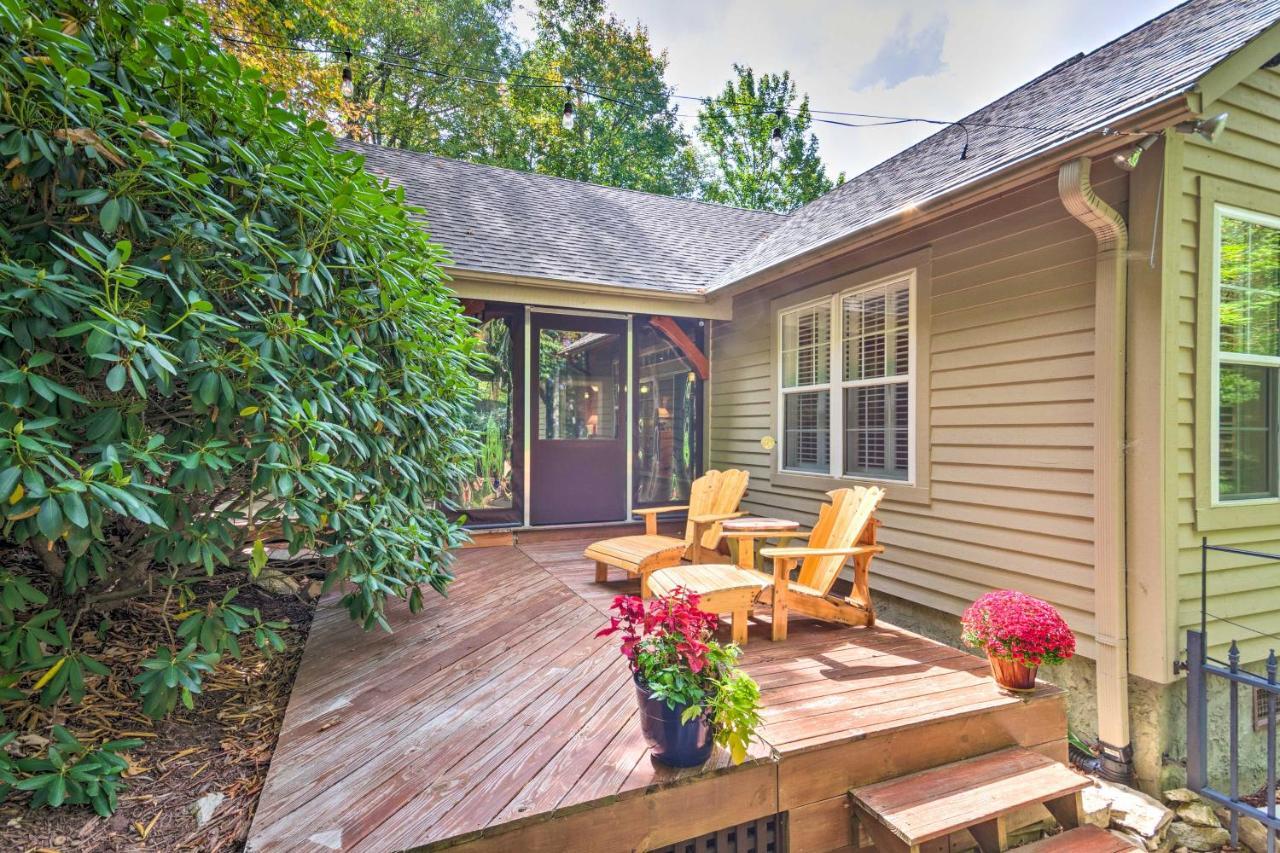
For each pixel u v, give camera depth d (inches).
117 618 105.2
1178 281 107.0
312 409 84.7
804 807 78.3
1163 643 104.8
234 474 92.0
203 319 74.1
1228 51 93.4
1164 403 105.1
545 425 224.7
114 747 69.6
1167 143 104.3
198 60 86.3
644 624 75.4
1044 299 124.3
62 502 59.6
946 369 148.0
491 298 198.8
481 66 625.6
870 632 128.6
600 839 66.9
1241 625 115.0
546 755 75.5
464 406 147.8
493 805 64.9
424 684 96.9
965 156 160.2
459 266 189.0
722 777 73.4
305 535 90.9
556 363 227.0
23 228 72.9
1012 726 94.1
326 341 89.4
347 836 59.8
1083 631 115.6
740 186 741.3
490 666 104.6
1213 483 111.5
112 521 99.4
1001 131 158.2
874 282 170.6
